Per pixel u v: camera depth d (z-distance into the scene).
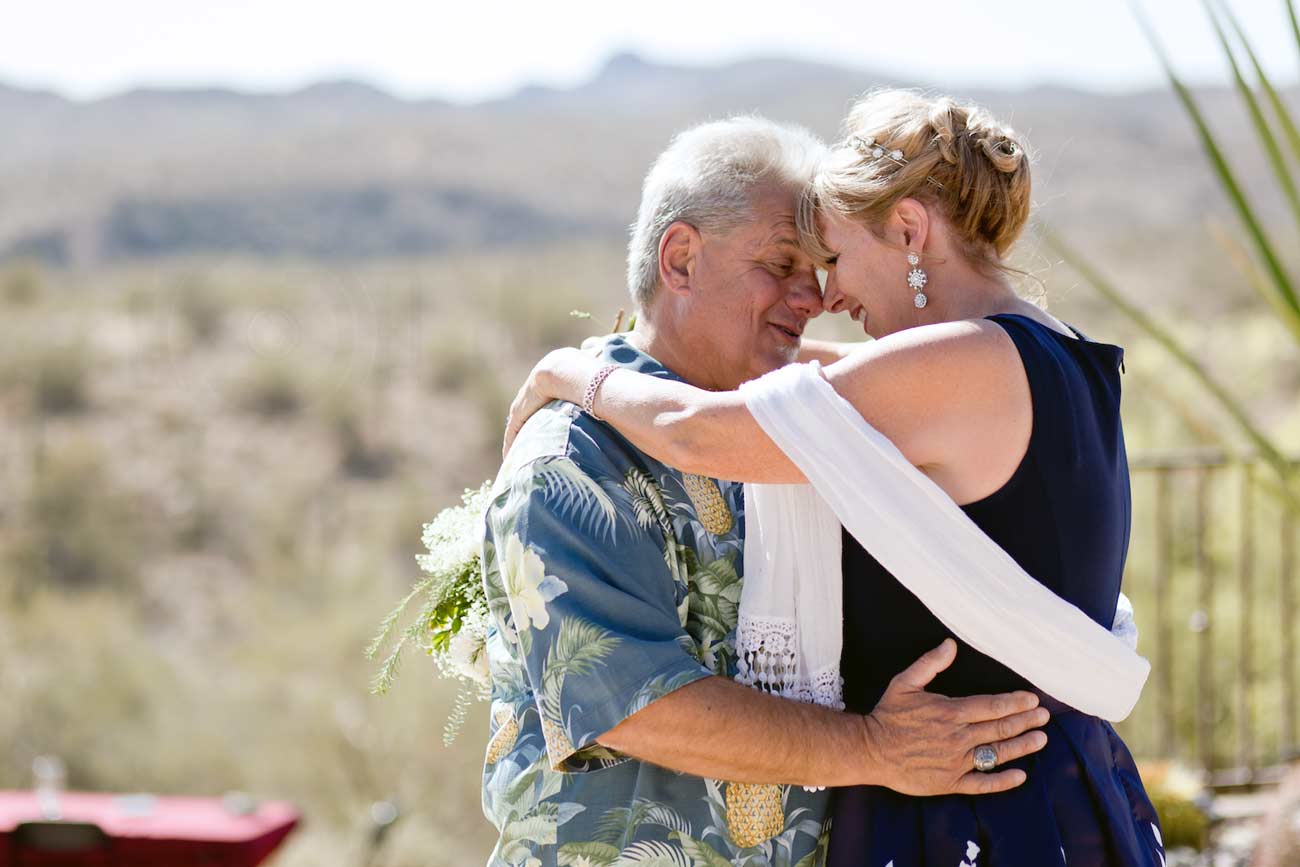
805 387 2.00
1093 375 2.10
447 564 2.49
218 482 20.09
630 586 2.11
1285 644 5.37
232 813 4.96
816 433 1.99
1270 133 2.85
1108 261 39.25
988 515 2.01
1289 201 2.87
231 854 4.65
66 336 25.42
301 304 30.77
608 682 2.05
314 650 12.34
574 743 2.06
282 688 10.98
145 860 4.66
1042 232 2.27
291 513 19.25
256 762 9.45
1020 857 2.02
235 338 27.72
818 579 2.15
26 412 22.27
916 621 2.10
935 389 1.98
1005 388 1.98
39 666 10.70
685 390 2.12
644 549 2.14
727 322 2.33
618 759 2.16
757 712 2.05
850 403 2.00
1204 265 36.47
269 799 8.92
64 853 4.63
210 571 17.05
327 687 10.88
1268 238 2.93
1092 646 2.01
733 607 2.23
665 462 2.11
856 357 2.03
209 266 36.81
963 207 2.10
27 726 9.88
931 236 2.11
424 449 23.25
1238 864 4.27
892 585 2.11
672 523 2.21
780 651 2.15
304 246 50.97
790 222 2.30
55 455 18.86
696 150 2.35
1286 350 14.68
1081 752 2.08
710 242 2.31
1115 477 2.09
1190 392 8.97
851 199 2.13
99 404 23.23
